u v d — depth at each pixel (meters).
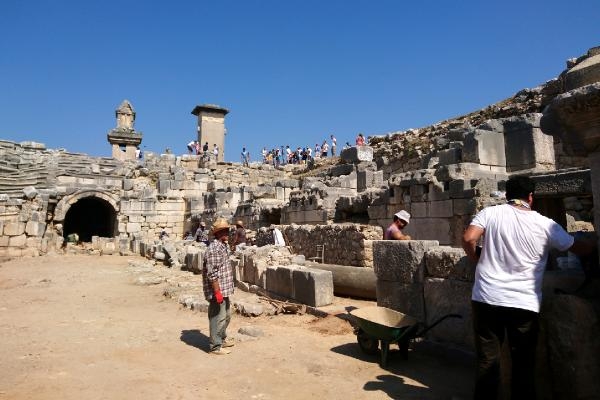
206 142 40.47
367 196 13.27
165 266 17.12
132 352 5.77
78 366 5.18
